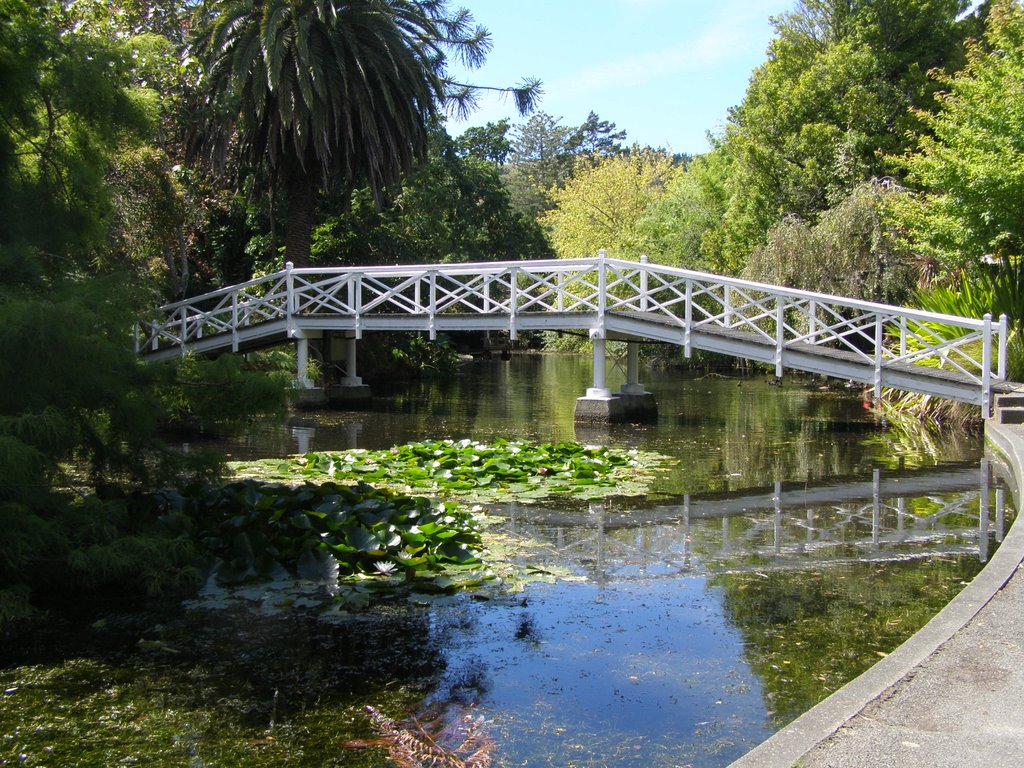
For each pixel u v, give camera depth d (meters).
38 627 4.30
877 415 14.10
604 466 8.48
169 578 4.93
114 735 3.17
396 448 9.44
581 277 13.45
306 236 17.39
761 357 11.94
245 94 16.02
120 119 7.50
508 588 4.86
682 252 28.22
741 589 4.85
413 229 23.66
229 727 3.22
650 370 27.09
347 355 17.78
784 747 2.52
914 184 19.45
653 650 3.94
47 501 4.91
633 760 2.95
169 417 6.01
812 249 17.77
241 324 15.84
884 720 2.69
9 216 6.57
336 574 5.03
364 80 15.56
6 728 3.23
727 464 9.24
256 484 6.43
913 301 15.41
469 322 14.22
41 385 4.96
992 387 10.55
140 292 6.04
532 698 3.44
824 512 6.89
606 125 67.62
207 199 19.39
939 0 22.45
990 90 13.19
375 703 3.41
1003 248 13.38
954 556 5.55
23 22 6.79
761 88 23.30
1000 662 3.14
